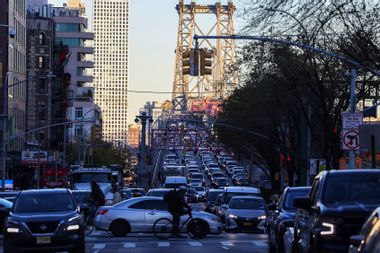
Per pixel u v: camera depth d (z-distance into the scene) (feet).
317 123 249.55
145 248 133.18
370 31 144.77
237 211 179.11
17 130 446.19
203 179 506.07
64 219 106.42
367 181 68.39
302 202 70.08
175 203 151.74
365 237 42.14
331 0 139.74
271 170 337.52
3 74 399.85
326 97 210.79
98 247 135.74
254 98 263.70
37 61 547.08
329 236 63.72
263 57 241.76
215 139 416.46
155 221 155.94
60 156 566.77
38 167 378.53
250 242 147.13
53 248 104.99
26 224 105.19
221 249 129.90
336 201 67.10
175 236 152.66
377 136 129.18
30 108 534.78
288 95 239.09
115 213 158.81
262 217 177.58
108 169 264.72
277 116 269.64
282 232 93.09
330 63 202.49
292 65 212.23
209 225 155.02
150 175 587.27
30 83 536.83
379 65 141.38
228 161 615.16
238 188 206.49
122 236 157.99
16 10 445.78
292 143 266.16
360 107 250.16
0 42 408.05
